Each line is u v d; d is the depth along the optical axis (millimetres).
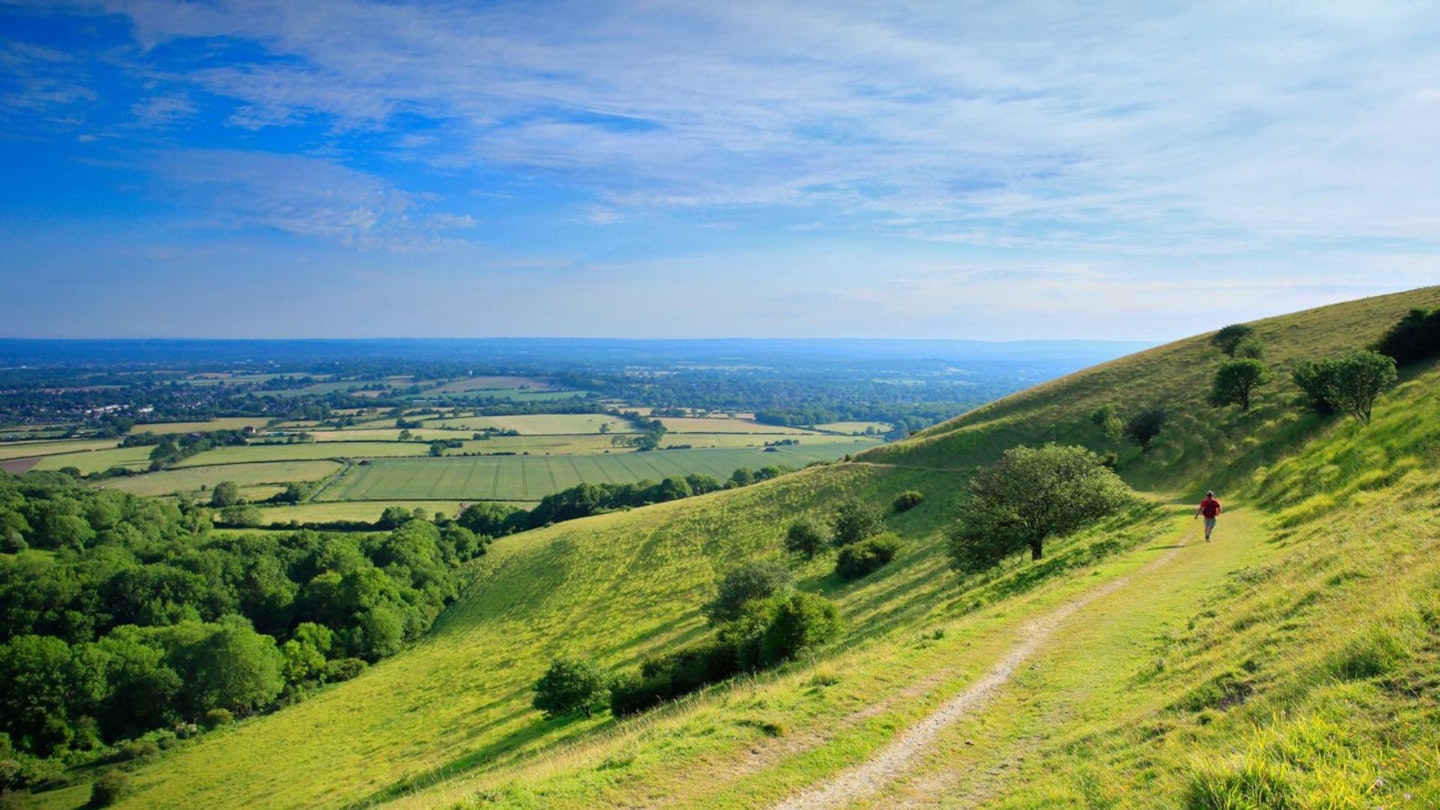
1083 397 84125
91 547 97500
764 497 91562
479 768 32406
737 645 29734
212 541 103562
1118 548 30828
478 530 127750
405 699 58562
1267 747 8258
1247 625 14516
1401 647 9602
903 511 70438
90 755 58188
